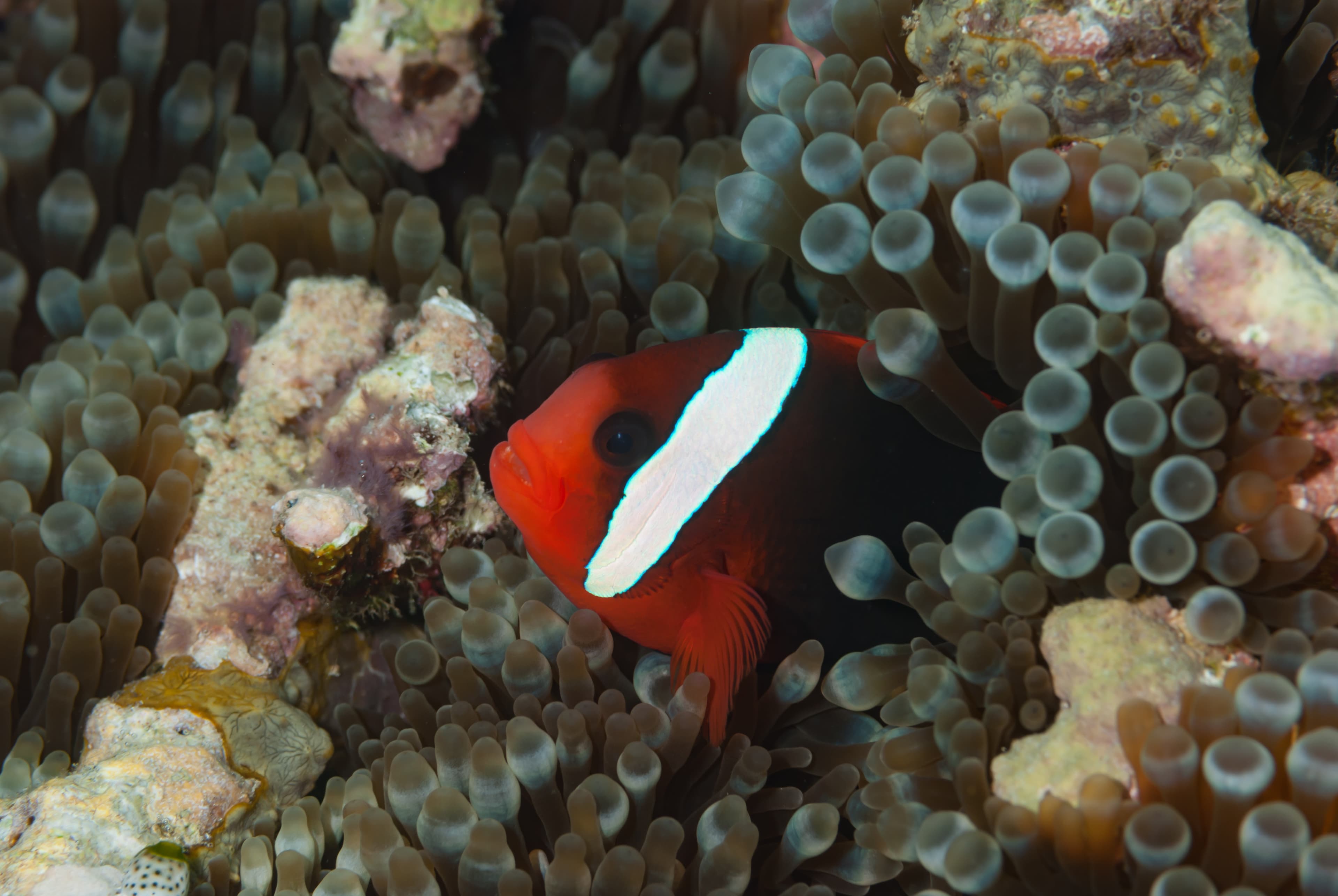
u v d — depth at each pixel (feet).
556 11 1.53
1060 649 1.17
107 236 1.49
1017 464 1.18
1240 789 1.11
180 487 1.32
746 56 1.51
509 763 1.22
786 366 1.24
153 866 1.22
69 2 1.47
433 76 1.46
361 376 1.35
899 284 1.26
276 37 1.50
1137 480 1.19
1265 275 1.15
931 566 1.21
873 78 1.29
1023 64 1.23
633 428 1.23
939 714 1.18
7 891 1.20
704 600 1.25
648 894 1.19
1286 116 1.33
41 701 1.30
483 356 1.36
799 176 1.27
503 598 1.28
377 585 1.34
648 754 1.21
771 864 1.23
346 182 1.45
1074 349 1.16
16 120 1.44
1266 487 1.15
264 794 1.28
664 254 1.39
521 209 1.43
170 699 1.28
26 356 1.45
